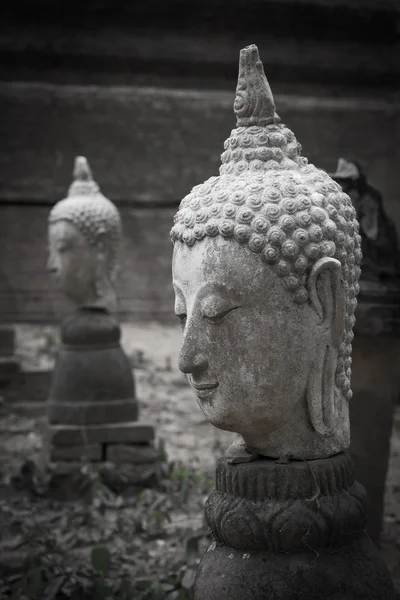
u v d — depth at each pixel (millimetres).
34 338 11094
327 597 2619
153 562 4633
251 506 2721
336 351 2734
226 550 2791
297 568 2654
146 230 12742
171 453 6855
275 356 2625
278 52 11781
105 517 5480
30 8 11609
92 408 6086
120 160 12438
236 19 11797
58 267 6039
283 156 2812
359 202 4348
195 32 12000
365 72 12047
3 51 11711
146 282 12836
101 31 11883
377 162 12234
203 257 2664
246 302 2613
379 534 4535
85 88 12211
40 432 7570
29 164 12195
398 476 5949
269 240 2590
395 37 11945
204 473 6250
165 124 12461
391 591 2777
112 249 6156
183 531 5098
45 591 4102
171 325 12734
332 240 2676
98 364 6129
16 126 12102
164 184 12594
